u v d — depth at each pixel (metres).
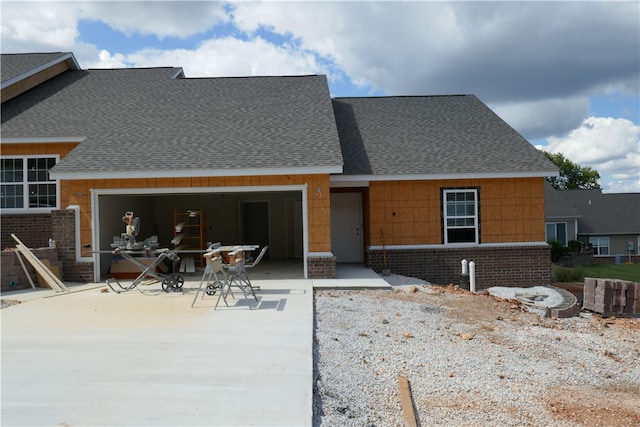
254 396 4.95
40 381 5.38
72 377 5.48
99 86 17.95
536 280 14.45
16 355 6.26
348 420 4.77
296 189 12.28
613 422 5.40
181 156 12.41
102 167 11.91
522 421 5.28
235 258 9.77
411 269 14.47
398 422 4.91
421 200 14.53
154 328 7.50
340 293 10.79
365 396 5.45
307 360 6.00
